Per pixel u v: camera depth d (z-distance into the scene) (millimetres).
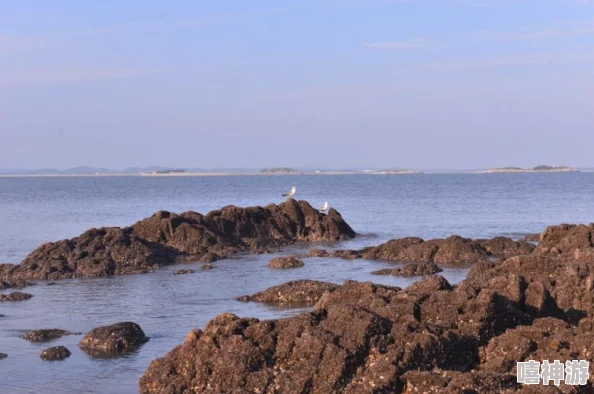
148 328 36188
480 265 43250
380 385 22391
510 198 162625
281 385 23469
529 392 21500
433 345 24297
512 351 25125
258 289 47219
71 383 27797
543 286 31219
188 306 41719
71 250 58594
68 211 133375
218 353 24812
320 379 23281
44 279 53688
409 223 100750
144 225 68312
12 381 28141
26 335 34688
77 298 45312
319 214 81938
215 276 53375
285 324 25594
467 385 21906
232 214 76312
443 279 31734
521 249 61781
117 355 31406
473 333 26531
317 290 42344
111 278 53719
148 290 47781
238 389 23469
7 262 65375
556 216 111250
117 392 26672
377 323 24812
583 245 50594
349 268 56250
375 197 174250
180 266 59594
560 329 26156
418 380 22266
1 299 44875
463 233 85688
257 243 72688
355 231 90250
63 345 33125
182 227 68250
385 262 59719
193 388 24641
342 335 24578
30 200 173625
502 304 28234
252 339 25094
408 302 28016
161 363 25984
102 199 179125
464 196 173750
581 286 32875
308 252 65938
